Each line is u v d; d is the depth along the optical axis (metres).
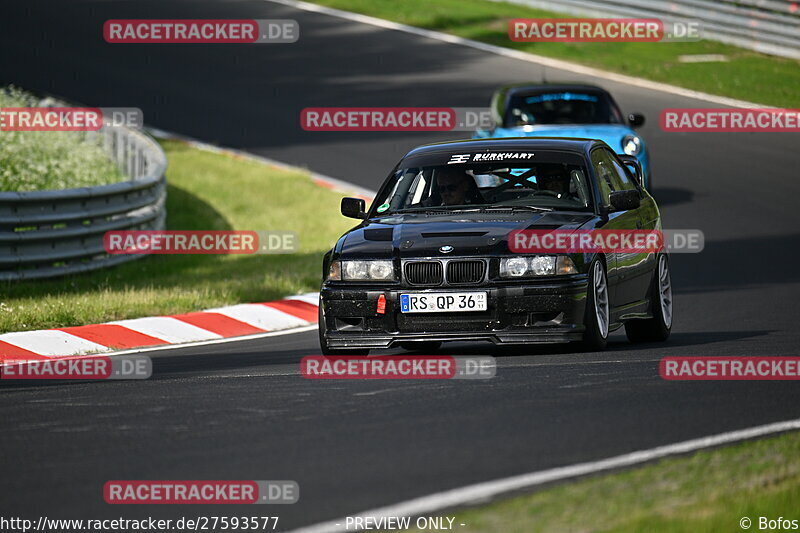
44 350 39.56
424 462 20.75
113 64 123.00
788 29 122.19
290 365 34.03
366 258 32.41
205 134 95.81
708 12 127.69
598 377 28.70
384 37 132.38
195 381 30.89
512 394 26.72
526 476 19.59
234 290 49.59
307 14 144.00
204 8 146.75
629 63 117.50
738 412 24.48
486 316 31.66
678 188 77.38
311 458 21.34
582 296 31.89
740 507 17.33
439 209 35.25
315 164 85.75
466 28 135.88
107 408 26.92
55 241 51.94
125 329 42.75
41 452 22.48
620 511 17.41
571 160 36.09
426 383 28.62
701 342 36.84
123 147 76.06
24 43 133.00
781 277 53.97
